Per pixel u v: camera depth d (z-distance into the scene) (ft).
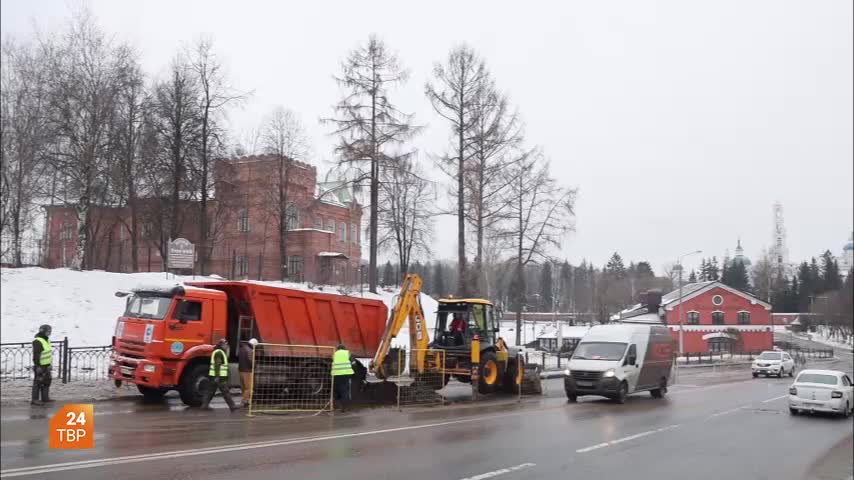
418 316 66.95
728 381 115.85
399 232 157.79
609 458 37.27
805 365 193.77
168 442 36.40
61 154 100.01
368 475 29.96
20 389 54.60
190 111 116.06
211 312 54.24
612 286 299.17
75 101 101.86
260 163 151.53
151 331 51.52
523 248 126.00
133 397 55.67
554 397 76.13
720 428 52.80
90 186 103.91
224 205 130.00
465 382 73.46
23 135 95.35
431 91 118.52
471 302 71.72
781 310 360.89
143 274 96.37
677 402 73.36
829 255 354.74
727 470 35.63
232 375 56.75
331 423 47.57
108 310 80.64
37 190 102.06
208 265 127.44
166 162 115.55
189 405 53.01
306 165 157.28
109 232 128.98
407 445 38.52
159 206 120.16
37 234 112.16
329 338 61.82
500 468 32.96
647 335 77.46
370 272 122.21
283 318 57.98
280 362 55.72
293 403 56.29
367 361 69.26
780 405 72.43
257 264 139.03
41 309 75.25
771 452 42.45
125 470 28.81
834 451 43.96
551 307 308.40
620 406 66.90
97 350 67.36
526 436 43.91
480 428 46.78
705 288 231.71
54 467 29.01
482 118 118.32
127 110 114.83
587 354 73.00
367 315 65.67
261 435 40.24
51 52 101.04
